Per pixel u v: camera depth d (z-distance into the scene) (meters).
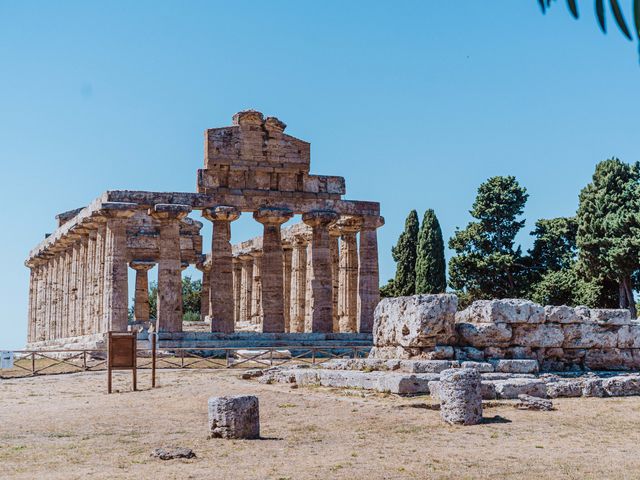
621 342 31.92
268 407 25.66
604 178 70.44
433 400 25.12
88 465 17.73
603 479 16.09
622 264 66.94
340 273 70.62
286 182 59.81
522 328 30.33
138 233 76.06
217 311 57.34
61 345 67.06
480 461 17.84
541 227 84.12
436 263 79.81
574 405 25.45
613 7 3.81
